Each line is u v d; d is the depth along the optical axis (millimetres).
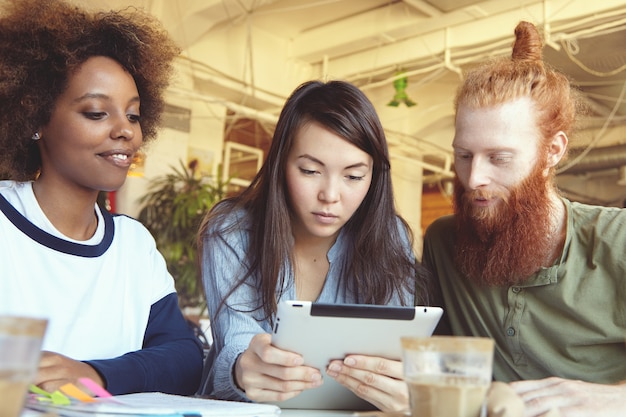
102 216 1368
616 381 1299
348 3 6375
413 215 8508
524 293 1343
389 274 1426
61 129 1232
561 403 928
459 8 5930
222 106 7023
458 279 1434
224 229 1418
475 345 633
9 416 527
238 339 1238
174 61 1583
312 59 7238
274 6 6395
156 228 6035
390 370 1021
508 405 728
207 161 6875
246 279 1378
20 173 1322
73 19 1289
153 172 6285
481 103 1269
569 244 1323
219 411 851
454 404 625
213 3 5770
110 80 1254
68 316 1248
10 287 1199
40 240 1238
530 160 1267
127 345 1329
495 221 1290
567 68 6688
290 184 1335
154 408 825
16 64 1242
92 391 954
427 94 7859
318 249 1464
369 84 6910
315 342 1008
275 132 1363
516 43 1372
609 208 1353
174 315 1415
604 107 7691
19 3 1279
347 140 1289
